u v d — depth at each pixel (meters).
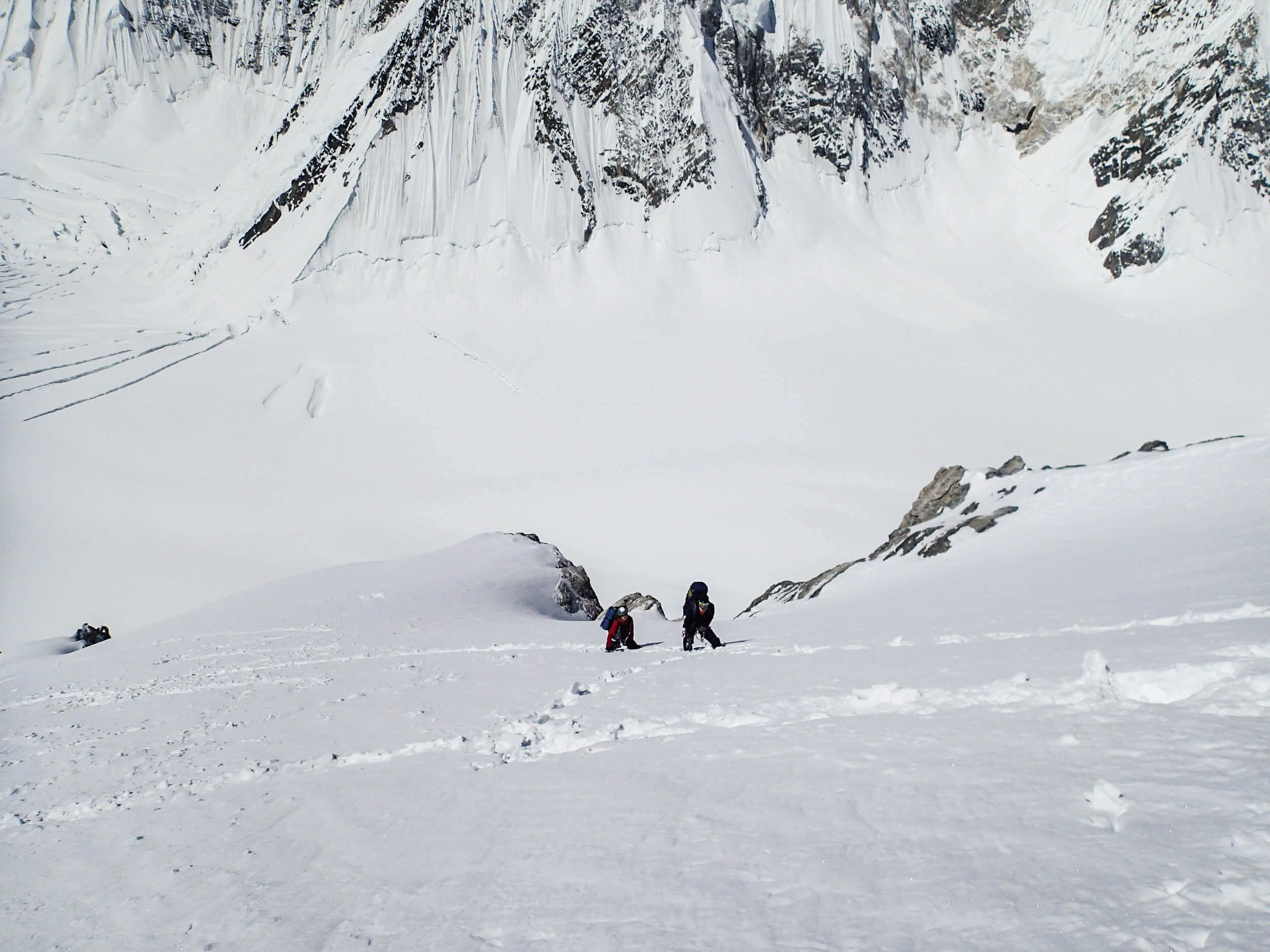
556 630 21.95
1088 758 4.20
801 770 5.10
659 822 4.66
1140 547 16.47
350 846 5.60
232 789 8.21
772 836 4.06
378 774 7.74
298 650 20.08
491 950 3.42
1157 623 8.47
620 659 14.24
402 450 76.75
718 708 7.64
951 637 10.21
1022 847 3.30
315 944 3.92
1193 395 81.00
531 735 8.35
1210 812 3.21
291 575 55.84
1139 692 5.62
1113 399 81.50
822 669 9.13
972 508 26.31
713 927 3.18
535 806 5.64
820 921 3.04
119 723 13.26
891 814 4.01
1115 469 23.09
